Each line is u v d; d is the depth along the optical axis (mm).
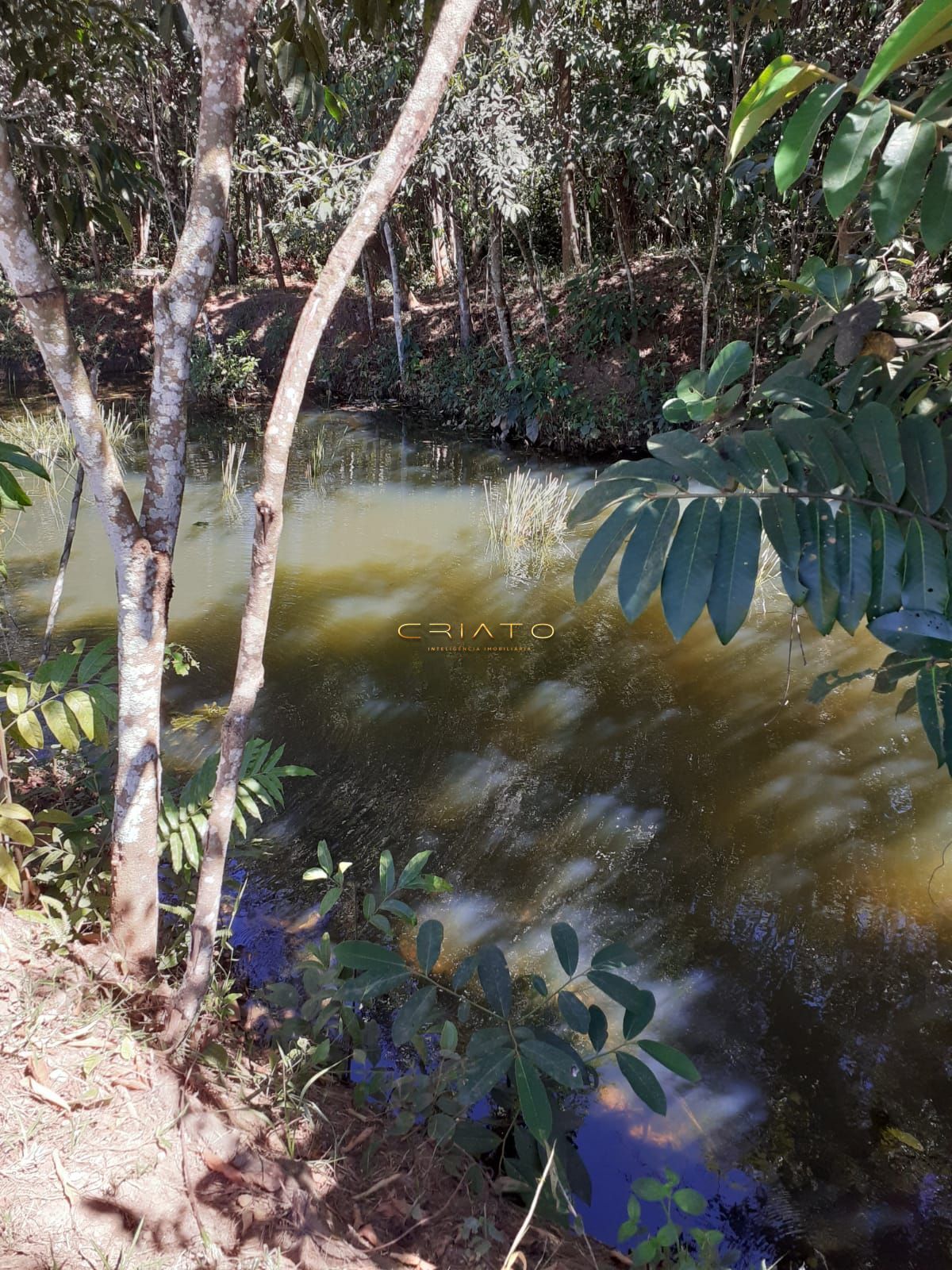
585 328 12273
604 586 6734
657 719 4801
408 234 16719
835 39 7594
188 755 4375
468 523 8312
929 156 1195
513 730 4703
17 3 3430
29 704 2422
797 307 8828
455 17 1728
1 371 16312
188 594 6539
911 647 1430
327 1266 1729
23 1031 2064
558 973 3076
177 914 3113
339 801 4082
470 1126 2203
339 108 3307
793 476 1468
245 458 11016
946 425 1535
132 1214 1700
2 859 2270
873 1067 2723
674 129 8539
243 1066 2365
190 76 12836
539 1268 1903
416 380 14383
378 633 5902
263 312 16719
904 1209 2301
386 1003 2941
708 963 3135
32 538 7641
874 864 3637
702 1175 2391
